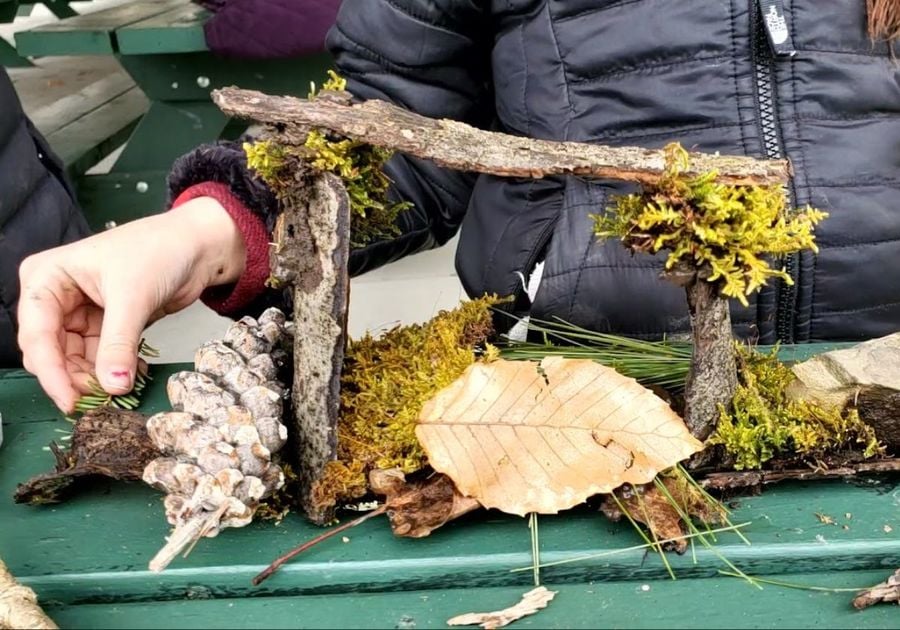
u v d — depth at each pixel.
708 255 0.50
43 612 0.48
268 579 0.50
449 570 0.51
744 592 0.50
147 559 0.51
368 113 0.50
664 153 0.50
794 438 0.53
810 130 0.66
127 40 1.40
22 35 1.40
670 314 0.68
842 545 0.51
